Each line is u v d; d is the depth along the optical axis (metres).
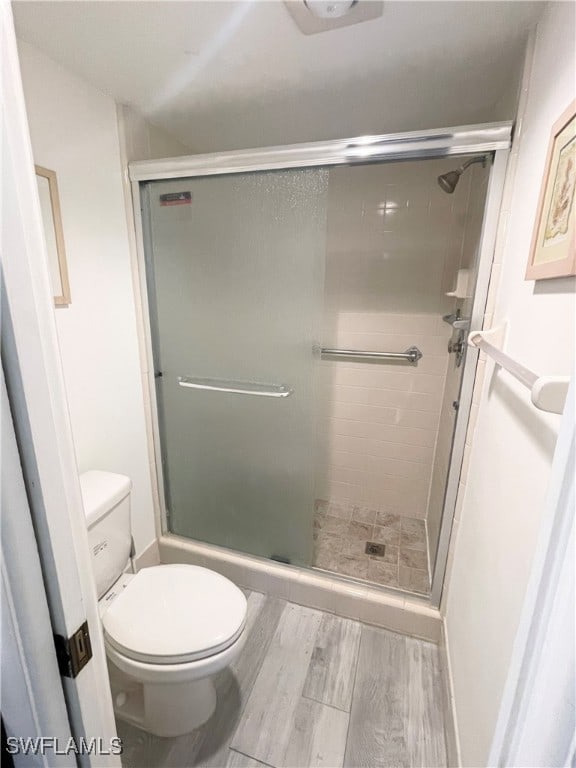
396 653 1.43
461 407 1.30
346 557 1.87
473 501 1.18
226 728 1.17
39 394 0.42
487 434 1.09
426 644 1.46
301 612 1.61
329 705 1.24
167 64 1.17
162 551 1.86
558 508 0.37
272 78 1.25
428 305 1.92
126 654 1.02
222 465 1.75
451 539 1.40
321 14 0.93
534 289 0.80
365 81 1.26
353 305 2.03
